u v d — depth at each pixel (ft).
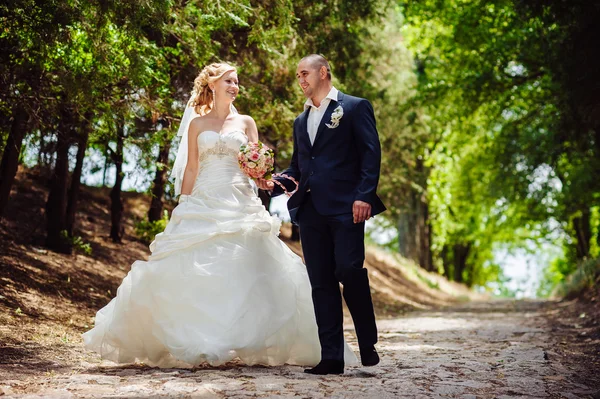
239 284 17.63
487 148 81.76
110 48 25.34
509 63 69.87
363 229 16.80
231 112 20.52
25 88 27.86
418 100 71.97
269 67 36.60
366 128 16.85
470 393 14.71
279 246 18.90
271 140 44.80
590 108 40.11
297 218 17.37
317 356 18.52
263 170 17.90
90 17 23.93
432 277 113.60
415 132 75.05
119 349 17.79
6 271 30.30
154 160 33.81
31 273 31.60
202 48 29.60
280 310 17.97
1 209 31.68
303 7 38.14
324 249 17.15
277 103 35.96
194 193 19.49
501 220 124.16
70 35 24.23
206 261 17.84
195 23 30.14
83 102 26.96
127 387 14.43
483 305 73.41
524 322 41.06
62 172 37.96
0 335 21.11
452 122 81.51
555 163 73.87
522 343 26.50
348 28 42.32
